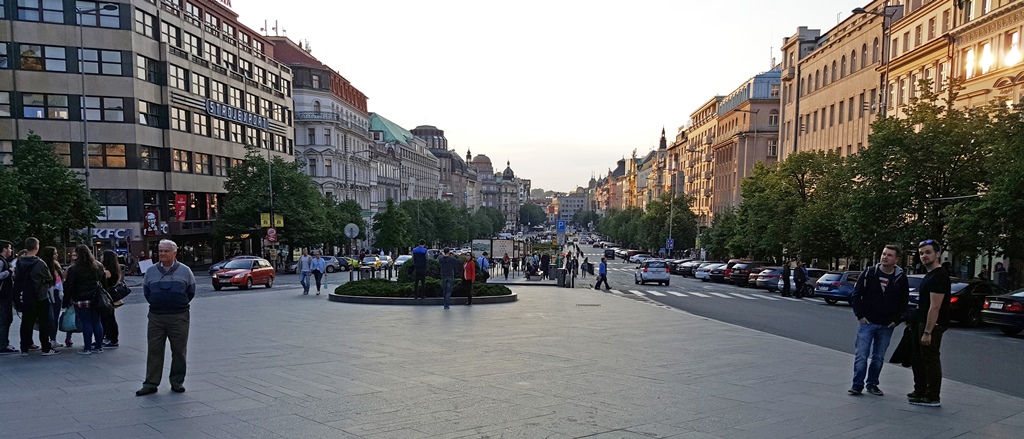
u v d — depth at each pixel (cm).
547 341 1254
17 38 4250
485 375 895
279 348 1134
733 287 4047
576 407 717
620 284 4053
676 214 8662
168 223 4859
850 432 635
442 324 1520
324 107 8106
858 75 4859
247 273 3012
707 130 10019
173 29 5056
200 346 1155
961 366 1110
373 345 1173
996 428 659
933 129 2647
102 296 1070
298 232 5131
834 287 2594
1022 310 1540
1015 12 3127
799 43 6178
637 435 611
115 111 4509
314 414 674
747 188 5106
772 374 947
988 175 2442
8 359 1009
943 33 3772
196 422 640
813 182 4216
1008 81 3127
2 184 2969
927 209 2641
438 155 17238
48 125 4328
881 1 4609
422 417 665
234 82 5875
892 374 970
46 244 3503
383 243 7369
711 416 688
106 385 813
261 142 6431
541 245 9844
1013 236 2148
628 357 1078
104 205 4509
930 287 744
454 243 13675
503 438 595
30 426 623
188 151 5150
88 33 4422
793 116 6231
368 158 9769
